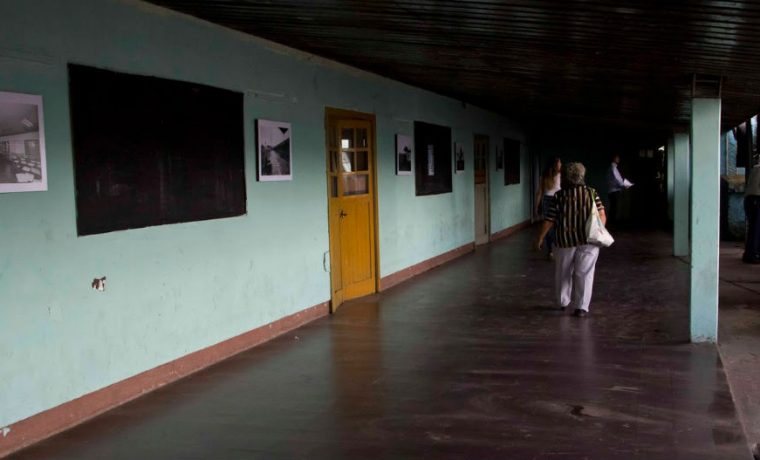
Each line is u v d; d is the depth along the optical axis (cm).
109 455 414
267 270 696
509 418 468
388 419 468
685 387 529
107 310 495
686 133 1314
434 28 550
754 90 795
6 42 418
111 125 496
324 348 660
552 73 783
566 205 788
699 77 665
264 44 681
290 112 735
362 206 927
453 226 1305
